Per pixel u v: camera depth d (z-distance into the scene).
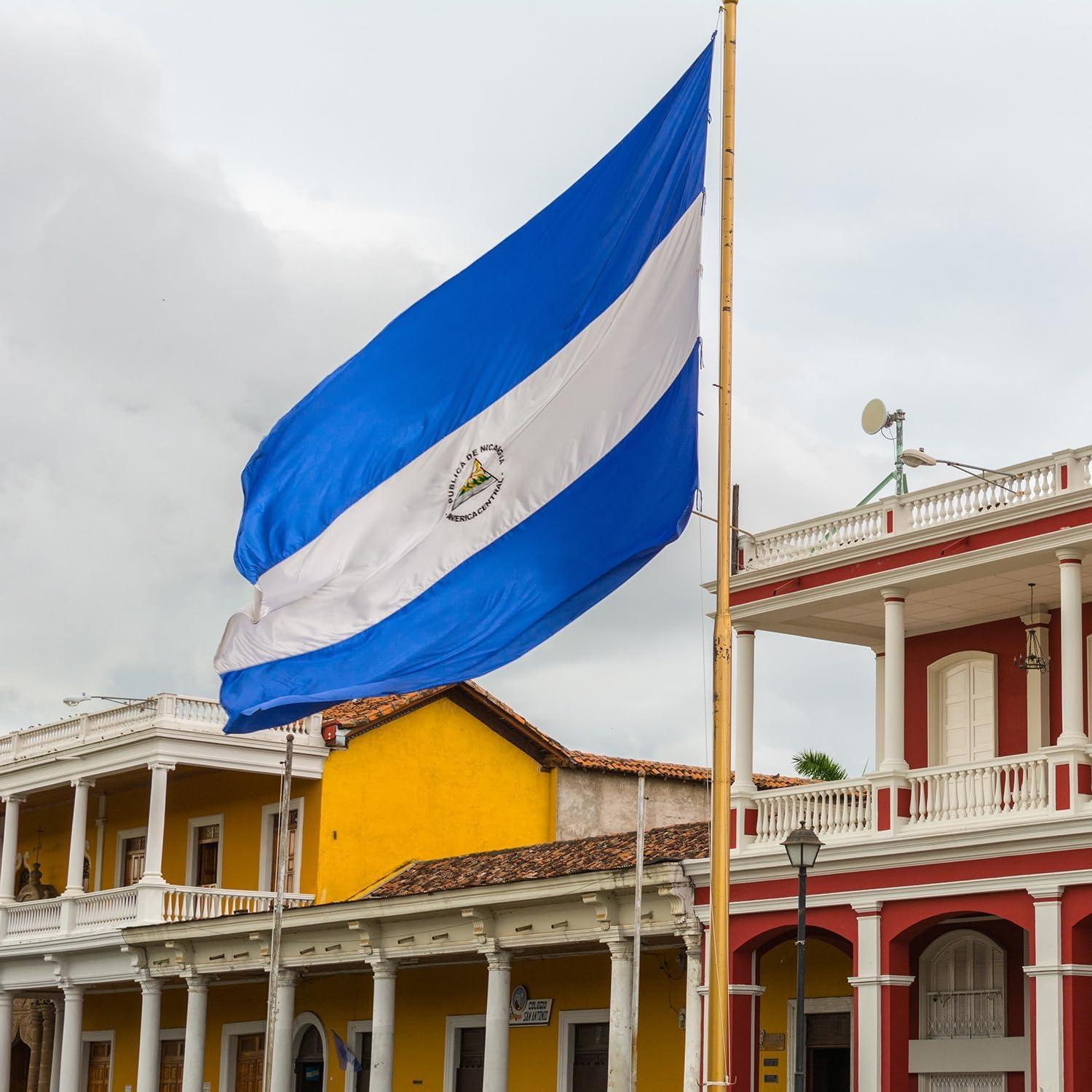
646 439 27.36
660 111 28.00
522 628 27.69
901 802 39.31
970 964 41.81
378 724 62.97
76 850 65.06
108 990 69.19
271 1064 49.94
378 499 29.05
